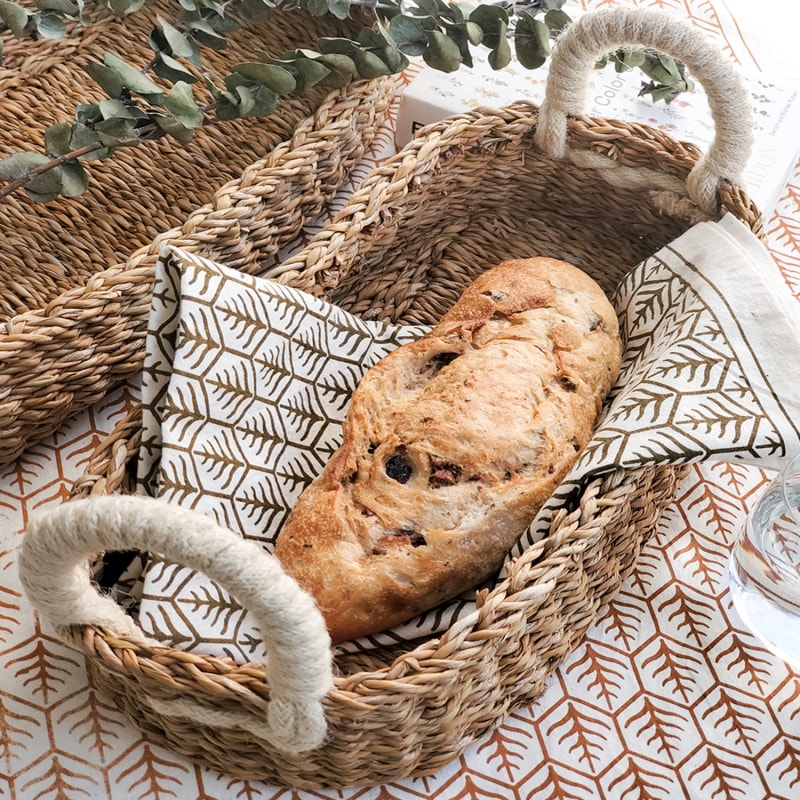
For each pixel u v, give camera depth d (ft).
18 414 2.01
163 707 1.59
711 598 2.04
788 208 2.68
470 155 2.29
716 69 2.01
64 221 2.39
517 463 1.87
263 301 1.98
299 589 1.34
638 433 1.83
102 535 1.32
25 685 1.85
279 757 1.67
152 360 1.91
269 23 2.70
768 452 1.84
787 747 1.87
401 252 2.39
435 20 2.36
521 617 1.63
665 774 1.84
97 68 2.14
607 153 2.24
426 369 2.05
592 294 2.15
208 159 2.52
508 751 1.85
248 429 1.95
